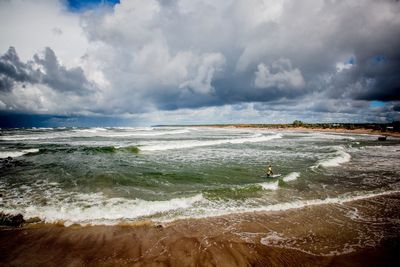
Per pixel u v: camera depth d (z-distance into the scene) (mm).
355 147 29422
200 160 19062
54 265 5352
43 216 7949
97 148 23641
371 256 5957
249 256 5836
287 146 29375
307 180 13086
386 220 8164
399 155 22703
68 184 11742
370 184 12438
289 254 5977
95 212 8312
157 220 7824
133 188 11203
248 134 56469
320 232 7223
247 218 8148
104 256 5715
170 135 51125
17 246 6105
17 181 12289
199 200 9766
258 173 14516
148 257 5695
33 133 52688
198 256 5766
